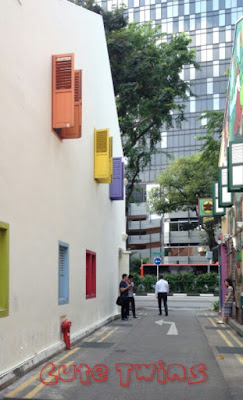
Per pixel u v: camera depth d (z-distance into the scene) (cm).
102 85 1546
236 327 1370
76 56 1166
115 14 2555
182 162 4403
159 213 4784
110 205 1691
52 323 920
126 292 1695
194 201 4366
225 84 7294
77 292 1143
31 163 805
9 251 699
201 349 1037
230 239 1753
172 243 6431
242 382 727
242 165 1159
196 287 3847
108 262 1636
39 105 853
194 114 7356
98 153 1370
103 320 1500
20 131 752
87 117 1283
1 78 675
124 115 2506
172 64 2472
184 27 7625
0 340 658
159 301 1970
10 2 715
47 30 912
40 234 849
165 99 2394
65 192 1033
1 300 677
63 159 1017
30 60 807
